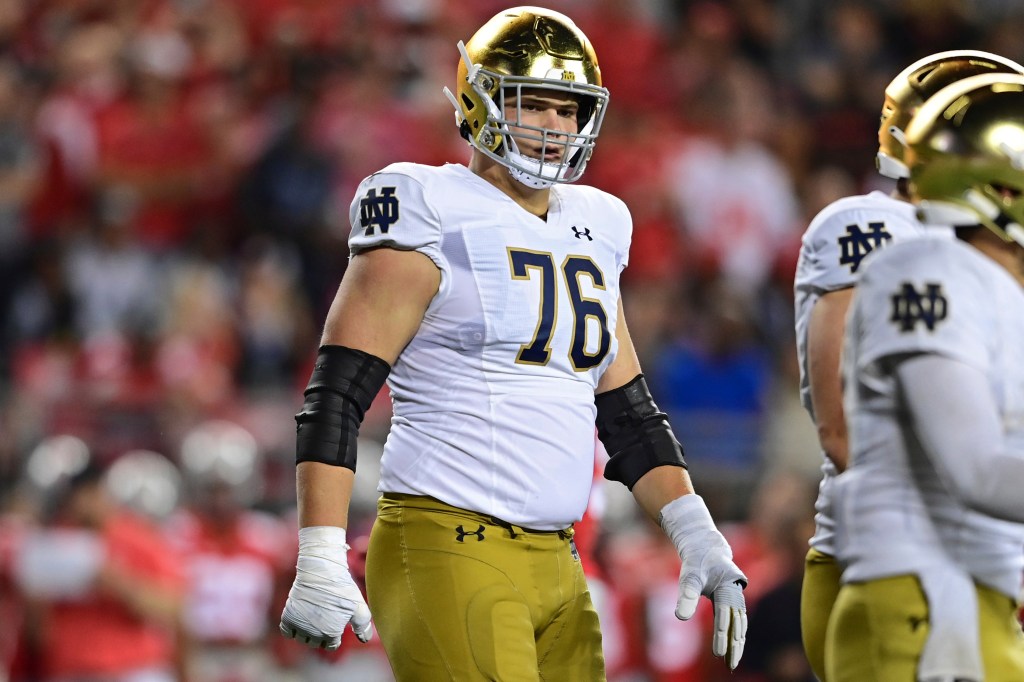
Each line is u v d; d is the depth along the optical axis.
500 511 11.04
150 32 38.12
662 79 40.62
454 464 11.09
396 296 11.02
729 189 37.41
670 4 43.16
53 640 21.72
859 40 43.03
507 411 11.12
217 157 35.53
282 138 34.47
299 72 36.16
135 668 21.78
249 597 24.52
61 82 36.97
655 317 32.69
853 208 11.78
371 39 36.97
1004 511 9.27
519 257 11.24
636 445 12.19
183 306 31.39
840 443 11.49
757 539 24.64
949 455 9.29
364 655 23.42
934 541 9.90
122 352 30.11
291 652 23.95
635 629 24.11
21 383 30.17
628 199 36.34
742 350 32.06
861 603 10.06
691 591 11.54
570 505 11.30
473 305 11.10
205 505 24.75
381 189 11.23
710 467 30.11
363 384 10.94
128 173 35.28
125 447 28.75
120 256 32.97
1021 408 9.61
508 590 10.96
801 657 21.36
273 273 32.75
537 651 11.37
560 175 11.34
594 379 11.70
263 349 31.95
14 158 35.69
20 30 39.12
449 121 36.72
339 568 10.68
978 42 44.34
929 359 9.45
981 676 9.71
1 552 22.30
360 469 23.08
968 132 10.07
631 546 24.91
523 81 11.15
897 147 11.69
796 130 40.03
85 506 22.02
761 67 41.69
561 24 11.46
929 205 10.23
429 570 10.97
